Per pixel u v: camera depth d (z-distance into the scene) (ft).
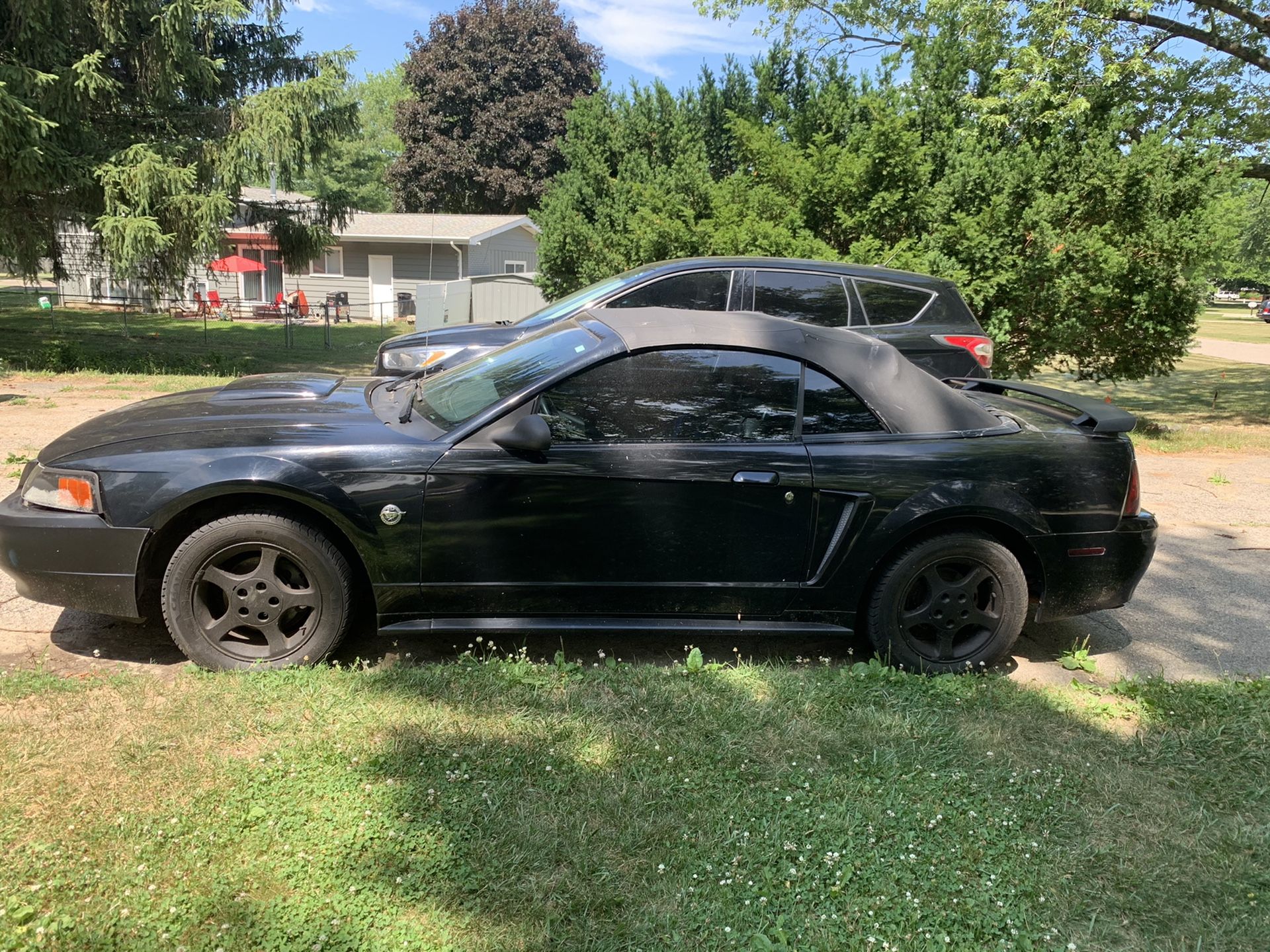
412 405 13.16
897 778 9.80
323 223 59.47
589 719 10.71
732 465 11.89
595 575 11.98
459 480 11.44
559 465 11.59
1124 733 11.11
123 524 11.14
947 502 12.16
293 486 11.13
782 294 21.59
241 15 48.44
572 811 8.91
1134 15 38.37
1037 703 11.72
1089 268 31.83
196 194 46.44
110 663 12.01
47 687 10.71
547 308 22.74
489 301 70.79
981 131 36.37
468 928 7.33
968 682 12.21
